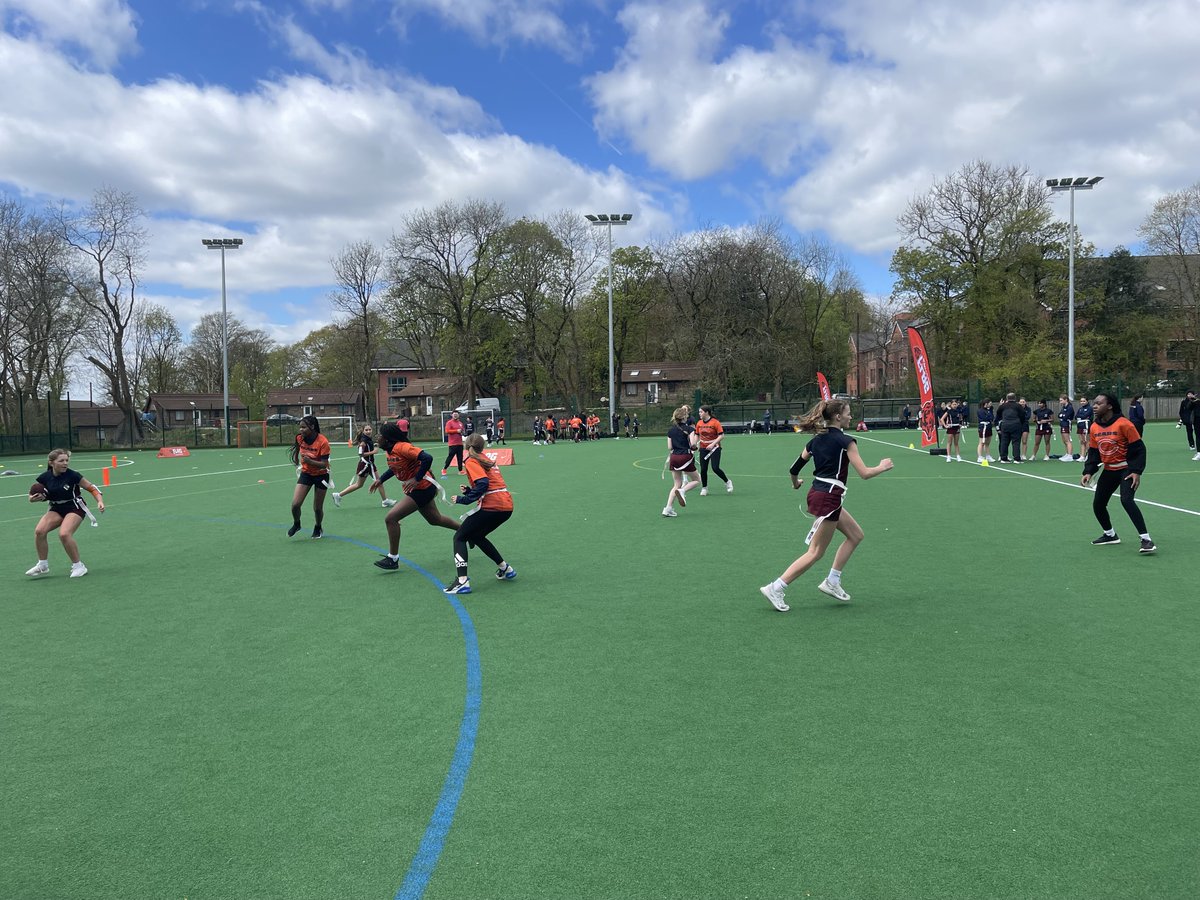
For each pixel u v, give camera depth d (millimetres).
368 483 20156
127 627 6910
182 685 5395
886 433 42906
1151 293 56969
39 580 8984
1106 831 3301
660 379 68562
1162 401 49344
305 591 8156
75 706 5039
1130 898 2863
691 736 4344
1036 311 51656
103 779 4008
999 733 4289
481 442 7953
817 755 4070
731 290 58500
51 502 9078
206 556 10250
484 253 54094
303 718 4754
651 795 3697
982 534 10461
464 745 4301
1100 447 9188
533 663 5672
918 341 25312
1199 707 4590
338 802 3705
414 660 5812
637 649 5938
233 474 25031
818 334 70562
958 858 3127
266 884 3070
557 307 56938
